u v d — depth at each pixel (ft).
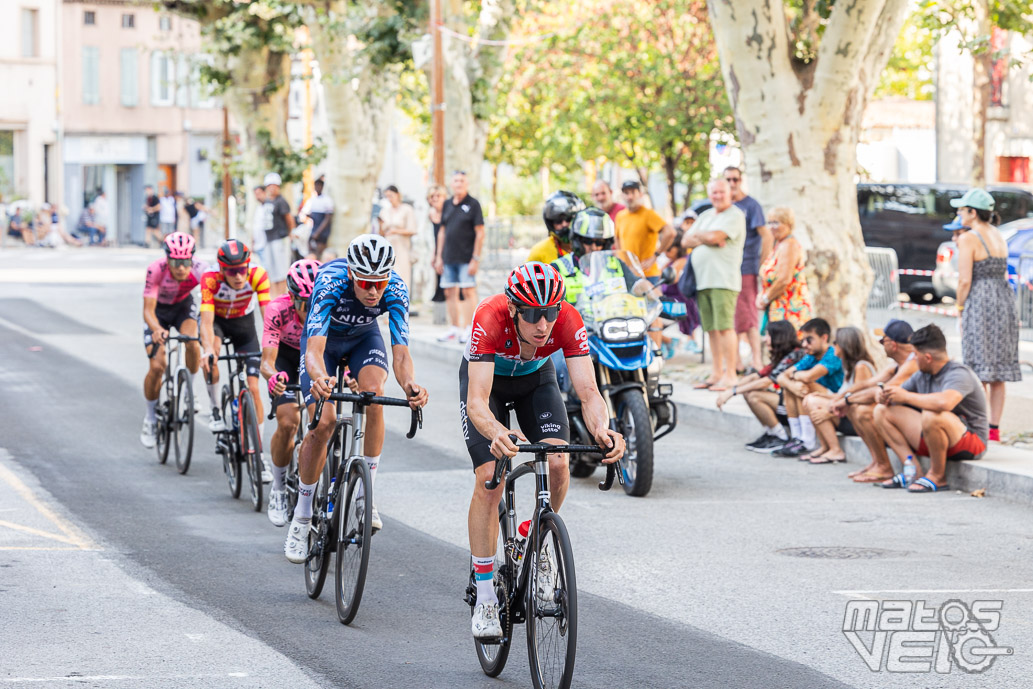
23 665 56.85
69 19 514.27
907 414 97.55
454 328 175.63
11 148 493.36
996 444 105.09
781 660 58.54
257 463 88.58
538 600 53.72
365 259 63.00
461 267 173.68
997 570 74.08
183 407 102.83
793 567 74.84
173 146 542.16
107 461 106.11
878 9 139.44
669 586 71.00
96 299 243.81
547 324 54.29
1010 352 106.01
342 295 66.44
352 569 63.62
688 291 138.92
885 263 199.11
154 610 65.87
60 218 481.05
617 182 470.80
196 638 61.36
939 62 334.44
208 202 552.00
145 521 85.76
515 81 311.68
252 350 95.81
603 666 57.67
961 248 107.34
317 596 68.33
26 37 494.18
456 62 219.82
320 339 65.57
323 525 67.62
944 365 96.37
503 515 58.80
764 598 68.54
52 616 64.44
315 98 512.63
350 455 65.98
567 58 296.30
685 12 280.10
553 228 99.09
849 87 142.51
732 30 143.43
